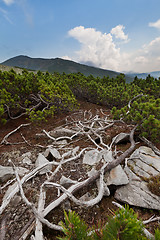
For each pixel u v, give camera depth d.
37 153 4.68
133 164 3.57
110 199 2.94
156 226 2.30
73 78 11.30
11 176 3.54
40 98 7.34
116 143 4.95
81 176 3.46
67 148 4.84
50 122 7.34
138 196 2.75
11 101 6.02
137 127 4.79
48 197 2.90
